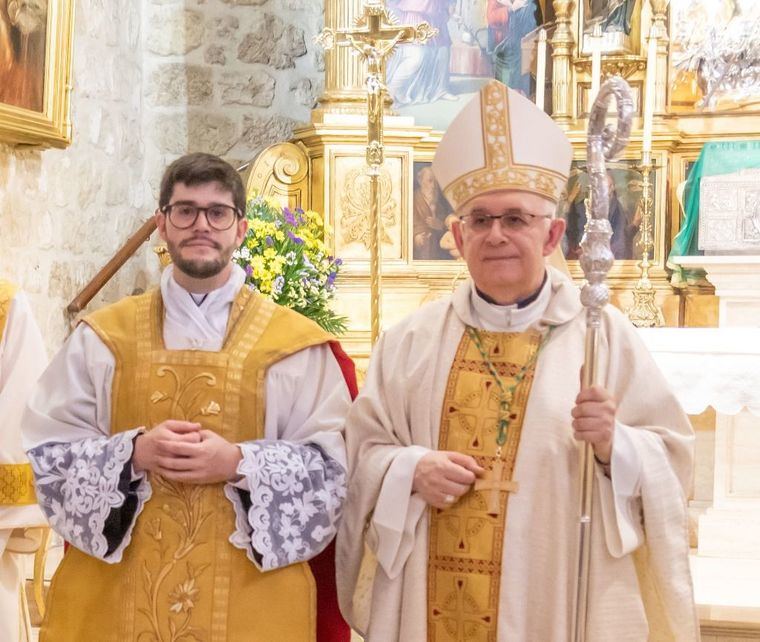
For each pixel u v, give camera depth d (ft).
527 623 9.07
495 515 9.15
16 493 11.29
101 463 9.25
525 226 9.19
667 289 23.53
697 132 24.04
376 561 9.86
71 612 9.54
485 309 9.59
